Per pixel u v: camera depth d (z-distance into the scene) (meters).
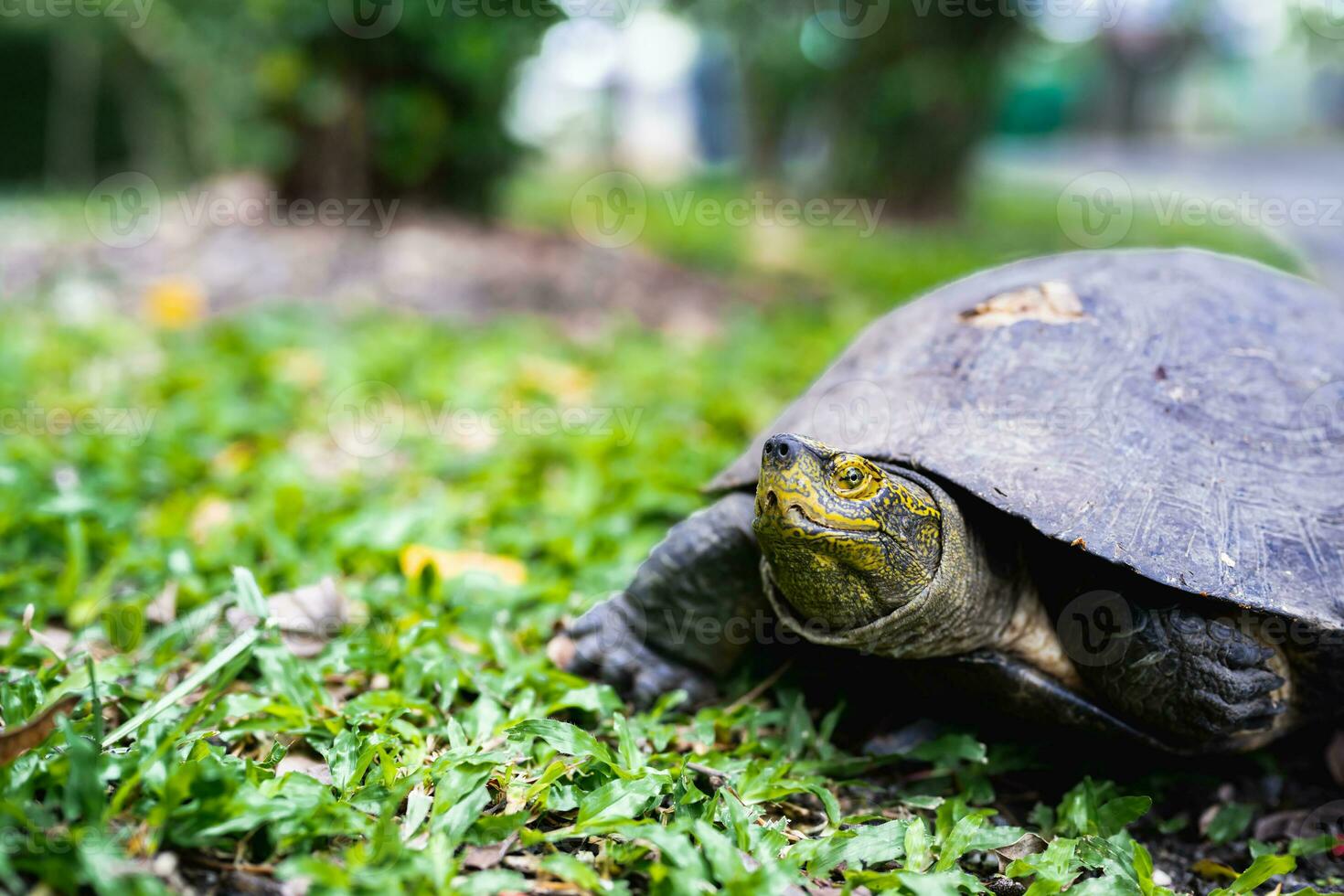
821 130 2.68
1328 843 0.42
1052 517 0.41
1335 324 0.49
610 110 3.38
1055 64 4.78
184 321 0.99
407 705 0.42
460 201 1.38
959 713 0.46
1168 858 0.42
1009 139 5.08
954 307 0.50
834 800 0.40
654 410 0.82
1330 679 0.43
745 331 1.12
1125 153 4.34
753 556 0.46
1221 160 3.69
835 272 1.54
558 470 0.71
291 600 0.49
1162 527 0.41
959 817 0.39
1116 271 0.50
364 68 1.25
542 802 0.37
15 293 1.08
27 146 2.61
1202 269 0.50
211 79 1.64
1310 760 0.48
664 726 0.44
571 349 0.99
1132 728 0.43
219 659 0.40
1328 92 5.05
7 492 0.58
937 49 2.23
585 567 0.57
